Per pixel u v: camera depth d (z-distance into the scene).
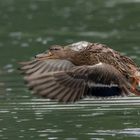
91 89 8.30
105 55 8.91
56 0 36.09
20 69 8.32
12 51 24.41
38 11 33.12
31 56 23.41
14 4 35.19
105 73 8.38
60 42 25.61
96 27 28.62
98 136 12.88
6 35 27.67
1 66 21.84
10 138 12.86
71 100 8.09
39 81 8.00
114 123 13.85
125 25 28.83
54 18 31.12
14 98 16.67
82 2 35.28
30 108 15.50
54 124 13.95
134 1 34.25
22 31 28.45
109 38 25.98
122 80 8.41
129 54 22.48
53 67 8.47
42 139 12.69
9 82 19.14
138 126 13.59
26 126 13.82
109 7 33.31
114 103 15.52
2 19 31.33
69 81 8.24
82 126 13.69
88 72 8.36
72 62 8.91
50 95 7.96
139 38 25.80
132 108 15.09
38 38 26.62
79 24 29.38
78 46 9.05
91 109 15.11
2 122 14.24
